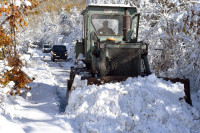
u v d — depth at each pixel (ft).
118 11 19.52
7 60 17.33
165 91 14.03
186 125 12.19
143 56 18.03
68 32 110.32
